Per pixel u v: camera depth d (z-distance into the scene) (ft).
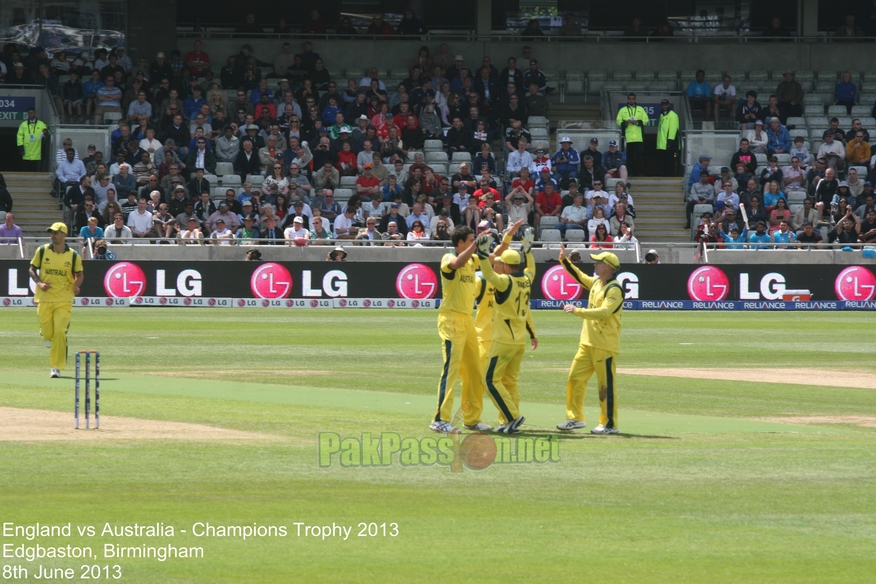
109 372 184.34
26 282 321.73
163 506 94.02
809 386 180.55
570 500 98.53
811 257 360.48
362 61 485.97
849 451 122.31
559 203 399.85
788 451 122.01
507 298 128.36
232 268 333.01
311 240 353.31
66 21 463.42
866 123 458.91
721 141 440.86
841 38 496.64
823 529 90.53
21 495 96.53
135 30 469.16
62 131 406.62
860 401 163.84
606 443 125.49
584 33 503.61
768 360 220.43
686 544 85.87
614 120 464.24
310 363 202.69
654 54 495.00
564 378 186.70
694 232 409.90
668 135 445.78
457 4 501.15
